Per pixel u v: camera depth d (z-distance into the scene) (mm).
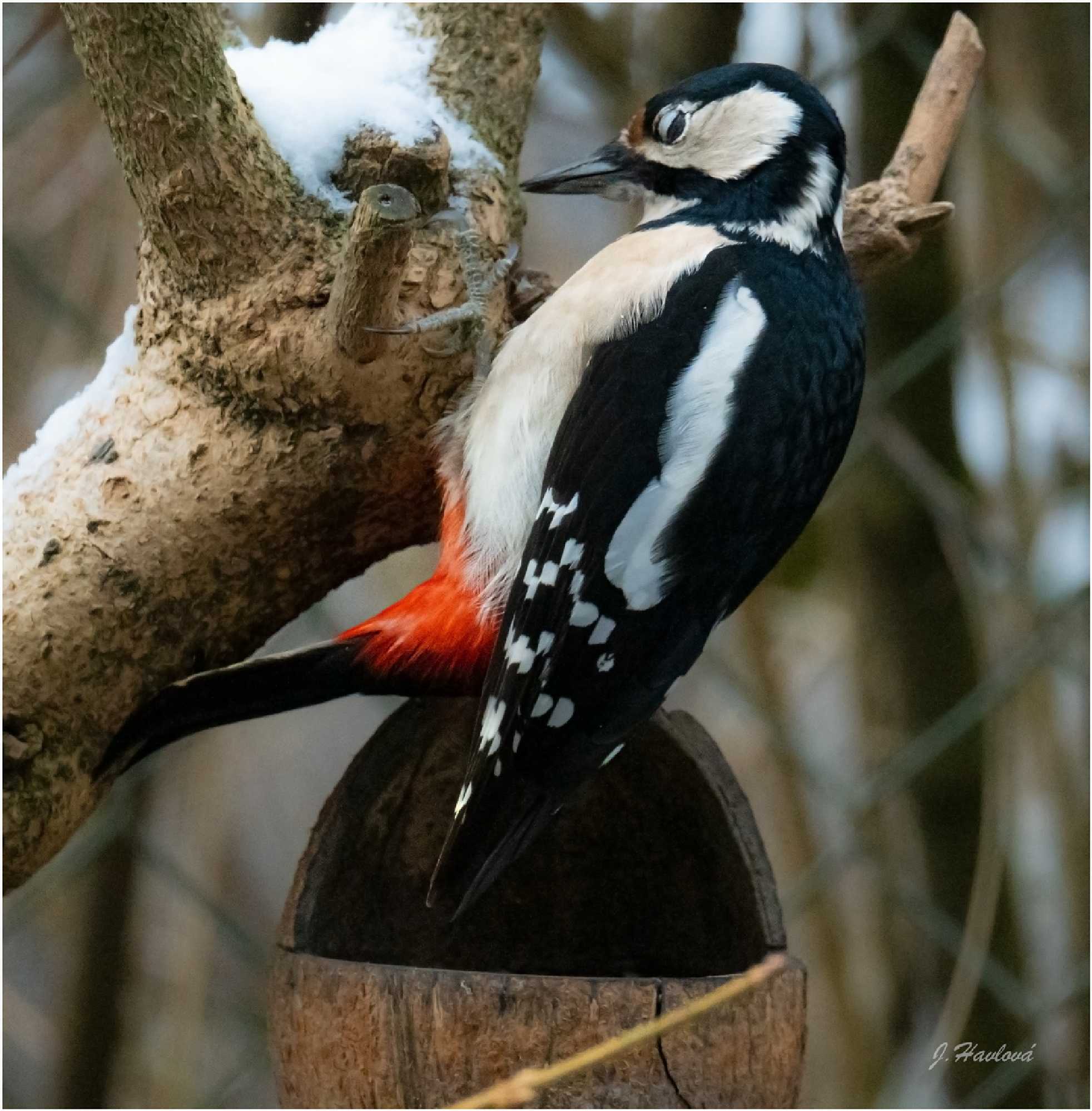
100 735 5113
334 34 5645
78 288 7129
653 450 4926
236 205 4906
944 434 8039
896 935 8453
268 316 4965
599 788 5488
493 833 4789
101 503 5059
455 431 5195
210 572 5125
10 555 5066
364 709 9906
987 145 8430
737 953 5172
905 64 7699
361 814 5164
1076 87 8594
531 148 8570
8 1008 8461
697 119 5668
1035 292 9000
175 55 4660
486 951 5582
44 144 7320
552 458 4973
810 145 5547
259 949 6836
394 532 5410
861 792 7484
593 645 4867
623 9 7738
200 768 7719
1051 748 8812
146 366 5191
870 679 8250
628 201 5840
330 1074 4633
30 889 7059
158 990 8219
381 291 4605
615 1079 4500
